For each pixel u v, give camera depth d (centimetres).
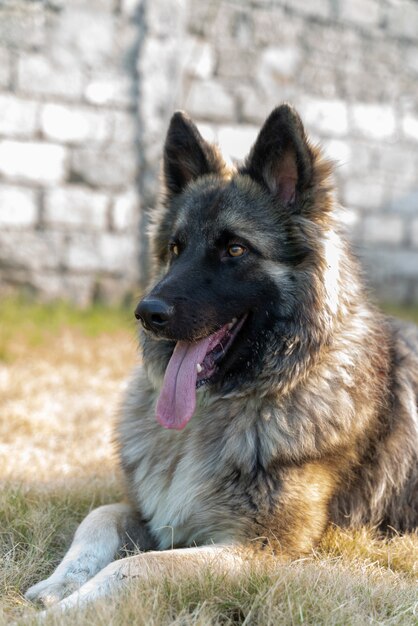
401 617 341
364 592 356
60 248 1255
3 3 1184
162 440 443
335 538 418
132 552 402
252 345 432
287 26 1390
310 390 427
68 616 315
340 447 425
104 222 1285
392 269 1547
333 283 432
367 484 445
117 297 1298
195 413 441
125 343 1020
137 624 310
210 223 437
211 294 422
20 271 1233
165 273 464
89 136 1263
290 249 432
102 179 1276
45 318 1119
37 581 385
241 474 411
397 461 459
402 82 1509
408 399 477
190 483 422
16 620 319
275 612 326
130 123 1290
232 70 1362
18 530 429
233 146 1380
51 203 1244
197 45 1328
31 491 480
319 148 435
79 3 1227
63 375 861
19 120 1213
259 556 381
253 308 432
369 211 1519
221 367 434
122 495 481
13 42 1195
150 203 1265
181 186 493
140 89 1284
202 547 387
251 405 428
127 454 453
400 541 433
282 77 1403
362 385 438
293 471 409
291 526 404
